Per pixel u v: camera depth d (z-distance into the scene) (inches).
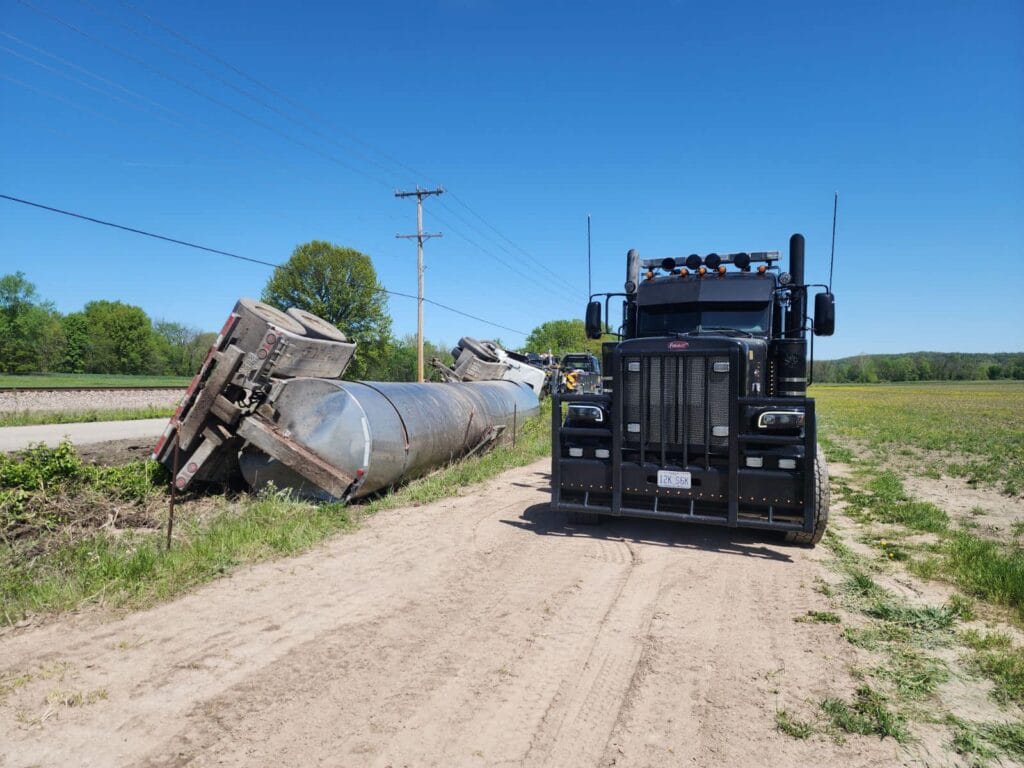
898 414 1347.2
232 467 338.6
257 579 210.4
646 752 117.8
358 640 165.2
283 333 307.1
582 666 152.4
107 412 864.3
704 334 302.4
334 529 271.9
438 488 359.9
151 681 141.5
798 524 236.7
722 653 160.1
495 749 118.2
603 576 219.9
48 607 180.5
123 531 259.9
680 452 253.8
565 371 1001.5
